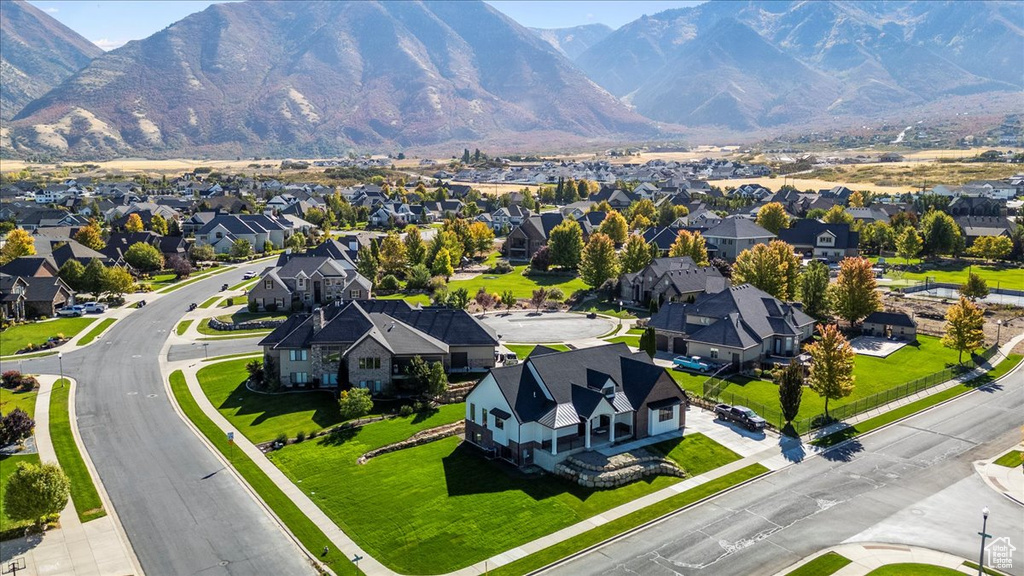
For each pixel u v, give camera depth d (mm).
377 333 78375
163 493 55250
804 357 89500
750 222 160750
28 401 75625
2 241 182000
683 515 51531
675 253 139625
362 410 69438
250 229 185000
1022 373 83875
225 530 49875
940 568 44250
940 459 60406
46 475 49688
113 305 122125
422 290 133500
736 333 86062
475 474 58000
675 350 93812
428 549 47156
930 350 93500
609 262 132500
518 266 165375
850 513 51469
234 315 115188
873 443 64250
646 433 64375
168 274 153625
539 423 59125
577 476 56469
